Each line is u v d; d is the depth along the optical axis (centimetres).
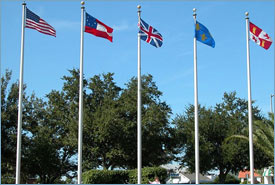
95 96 5053
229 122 5134
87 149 4600
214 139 5128
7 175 4778
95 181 3164
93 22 2411
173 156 5050
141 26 2450
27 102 4681
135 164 4697
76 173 5025
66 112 4984
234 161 4859
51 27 2438
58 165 4794
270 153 2730
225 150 4875
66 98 5000
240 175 7231
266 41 2547
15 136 4388
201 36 2456
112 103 4791
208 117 5134
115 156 4525
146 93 4900
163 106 5009
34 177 5091
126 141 4481
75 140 4550
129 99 4838
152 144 4572
